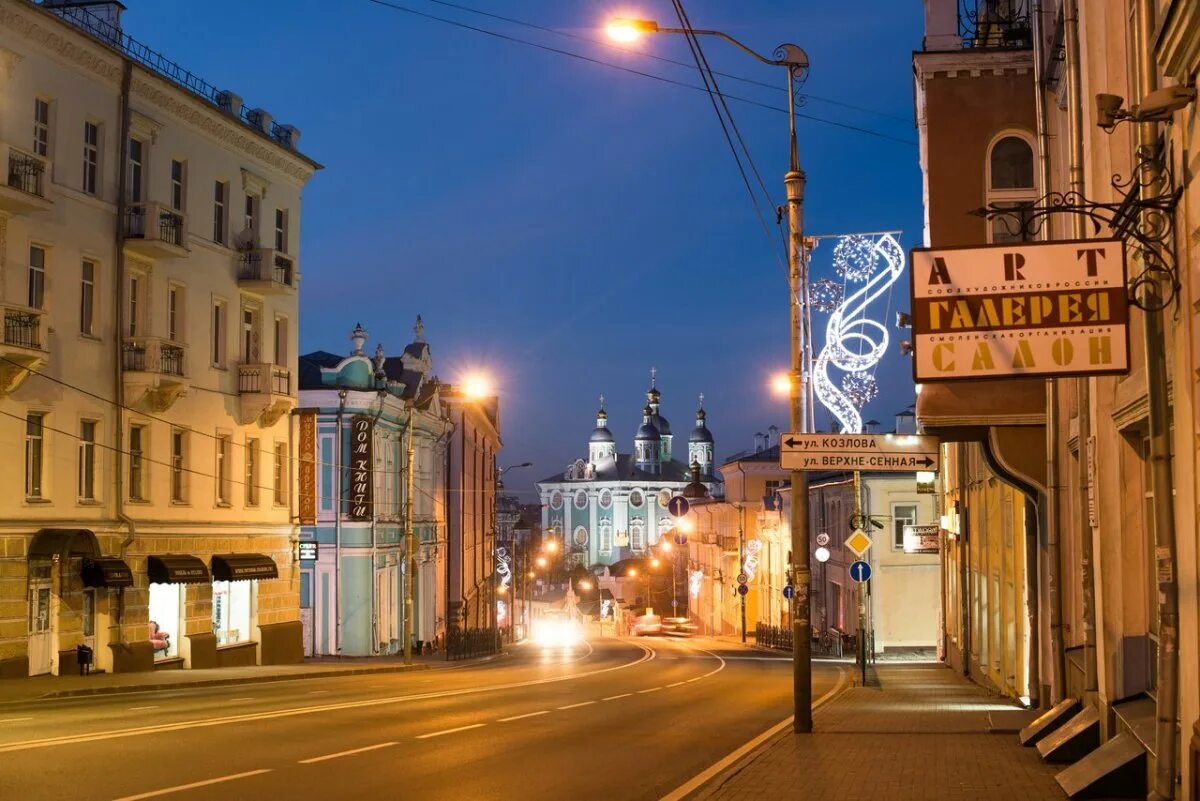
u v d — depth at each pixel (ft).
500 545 381.40
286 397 138.21
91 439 109.09
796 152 65.72
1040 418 65.51
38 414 102.12
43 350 97.45
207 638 127.54
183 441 124.26
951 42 76.23
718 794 40.16
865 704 82.89
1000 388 66.03
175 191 123.24
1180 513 30.45
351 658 164.96
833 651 183.01
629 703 82.94
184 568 120.16
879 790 40.60
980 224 72.13
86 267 108.99
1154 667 41.70
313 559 152.56
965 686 102.99
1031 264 33.01
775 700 87.30
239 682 107.14
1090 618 46.93
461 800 38.91
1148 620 42.01
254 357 139.13
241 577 131.34
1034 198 72.02
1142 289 33.76
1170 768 29.78
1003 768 45.24
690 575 379.96
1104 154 43.86
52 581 102.73
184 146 123.85
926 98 73.05
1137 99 33.01
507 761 49.03
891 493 169.17
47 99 103.30
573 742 56.59
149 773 41.78
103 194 110.32
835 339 102.37
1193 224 28.45
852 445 63.98
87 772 41.68
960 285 33.14
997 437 66.90
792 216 65.87
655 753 53.47
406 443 192.13
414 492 198.90
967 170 72.43
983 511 102.73
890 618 167.94
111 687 91.35
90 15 116.16
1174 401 30.76
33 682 94.32
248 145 135.85
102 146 110.22
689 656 189.06
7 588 96.68
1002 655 89.15
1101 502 43.14
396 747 51.70
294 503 148.25
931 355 33.12
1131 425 39.83
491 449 297.12
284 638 145.18
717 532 321.93
